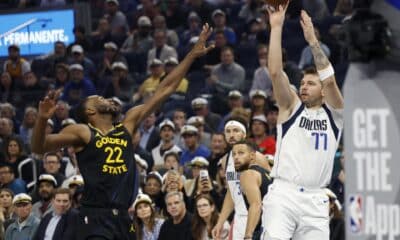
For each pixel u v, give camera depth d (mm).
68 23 23125
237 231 10531
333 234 12125
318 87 8484
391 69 4754
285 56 17156
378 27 4742
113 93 19562
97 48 22156
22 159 16031
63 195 12805
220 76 18703
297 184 8578
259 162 10367
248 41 20516
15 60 21469
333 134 8578
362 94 4785
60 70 20234
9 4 24719
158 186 13383
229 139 10797
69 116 18609
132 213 12703
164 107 18312
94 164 8445
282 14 8281
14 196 14266
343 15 19938
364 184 4781
